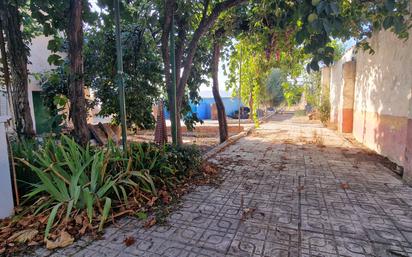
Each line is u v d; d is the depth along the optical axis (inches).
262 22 196.9
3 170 100.3
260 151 236.7
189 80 256.1
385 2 101.5
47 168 105.8
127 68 235.6
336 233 92.0
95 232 93.2
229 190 135.8
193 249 83.1
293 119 631.2
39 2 139.6
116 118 263.1
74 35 132.4
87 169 118.3
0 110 251.3
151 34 223.5
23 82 145.9
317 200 121.6
